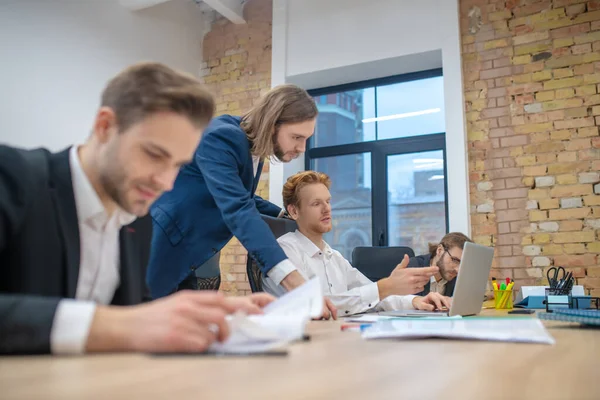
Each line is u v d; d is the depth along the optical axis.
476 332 0.79
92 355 0.54
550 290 2.41
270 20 4.70
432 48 3.88
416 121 4.20
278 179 4.30
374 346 0.70
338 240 4.35
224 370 0.47
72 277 0.77
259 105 1.70
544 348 0.68
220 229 1.71
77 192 0.81
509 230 3.55
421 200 4.09
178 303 0.59
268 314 0.80
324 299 1.30
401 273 1.71
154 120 0.71
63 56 3.59
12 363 0.49
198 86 0.73
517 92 3.66
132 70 0.74
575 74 3.52
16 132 3.21
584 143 3.44
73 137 3.61
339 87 4.54
